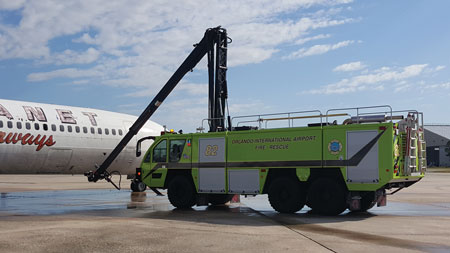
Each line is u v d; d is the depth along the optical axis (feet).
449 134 428.97
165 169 59.31
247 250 28.89
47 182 150.71
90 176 85.15
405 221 43.93
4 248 29.27
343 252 28.22
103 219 45.42
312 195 48.88
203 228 38.55
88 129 96.37
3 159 83.66
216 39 76.28
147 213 51.88
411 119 47.57
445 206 60.44
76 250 28.78
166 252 28.30
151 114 79.46
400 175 46.91
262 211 54.08
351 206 47.60
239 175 53.52
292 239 32.91
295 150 49.98
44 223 41.78
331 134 48.01
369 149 45.85
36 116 88.43
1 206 61.72
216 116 75.66
